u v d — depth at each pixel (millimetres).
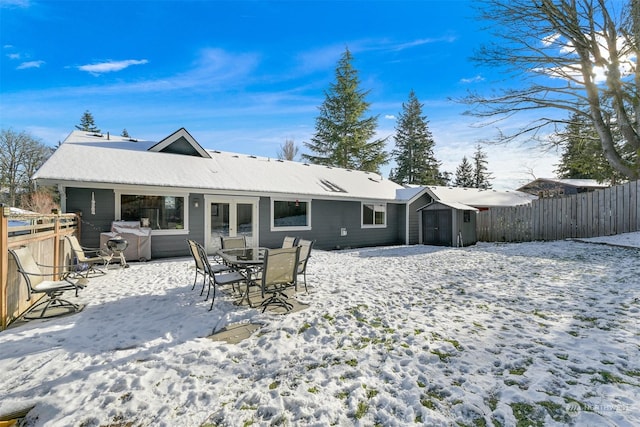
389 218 15836
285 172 14047
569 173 29078
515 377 2541
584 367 2654
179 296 5250
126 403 2357
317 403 2295
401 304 4609
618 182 16328
